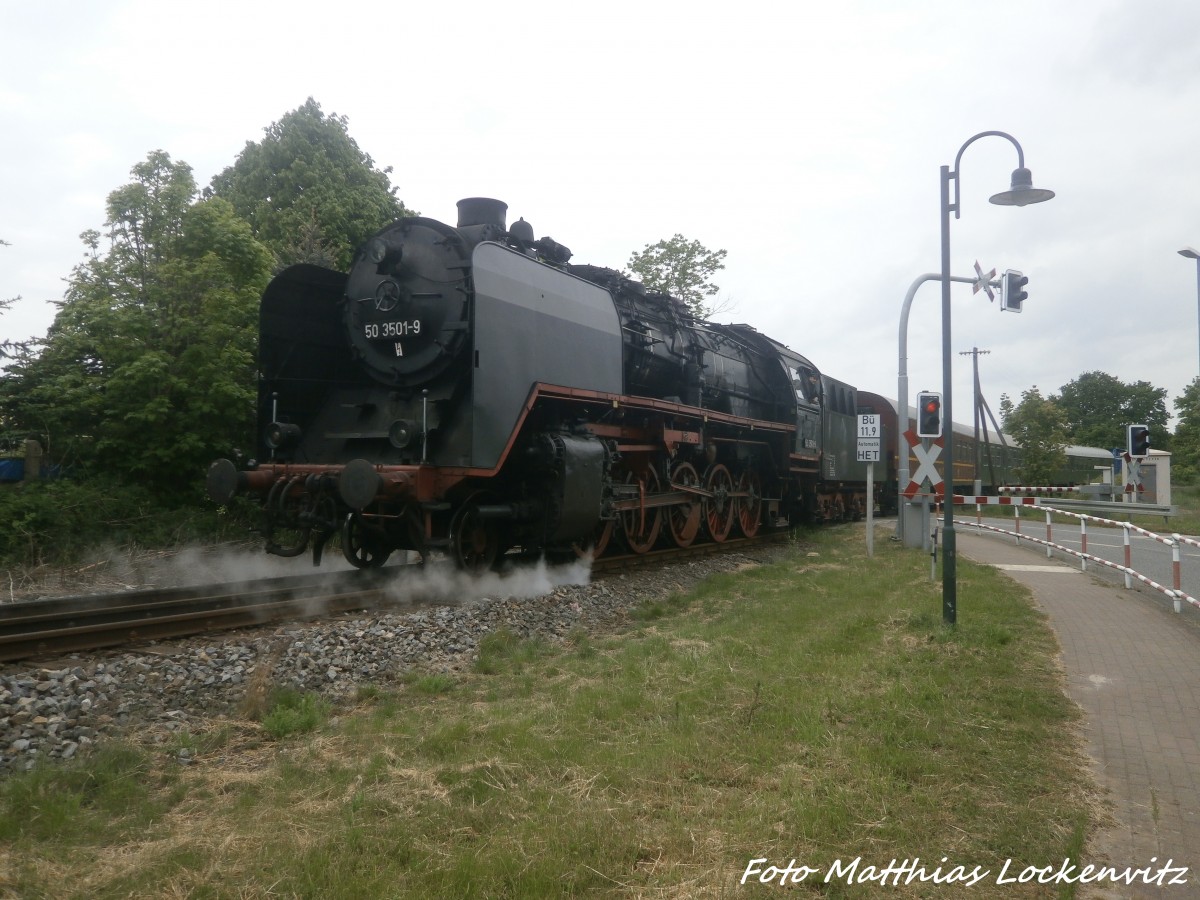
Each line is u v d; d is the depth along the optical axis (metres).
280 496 9.14
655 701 5.62
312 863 3.39
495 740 4.86
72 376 12.91
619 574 11.24
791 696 5.62
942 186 8.21
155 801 4.14
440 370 9.07
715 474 15.35
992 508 30.69
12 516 11.38
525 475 10.19
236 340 13.62
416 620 7.41
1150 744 4.92
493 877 3.28
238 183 26.50
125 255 14.28
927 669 6.35
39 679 5.38
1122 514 25.94
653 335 13.47
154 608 7.40
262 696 5.51
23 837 3.72
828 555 14.88
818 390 19.84
